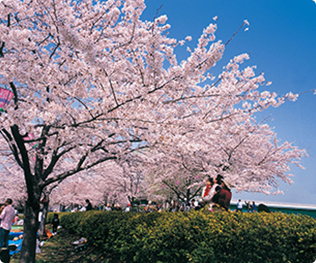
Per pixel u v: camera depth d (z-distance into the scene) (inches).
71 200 936.3
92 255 275.9
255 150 449.7
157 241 194.4
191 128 207.6
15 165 486.6
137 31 165.3
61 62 237.9
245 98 222.8
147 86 172.4
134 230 226.4
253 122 398.0
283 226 168.6
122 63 154.6
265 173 427.2
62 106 178.2
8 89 158.6
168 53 192.4
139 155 311.6
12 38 140.1
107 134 218.5
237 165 443.2
